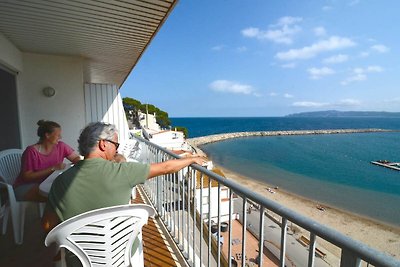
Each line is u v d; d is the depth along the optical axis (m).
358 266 0.72
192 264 2.20
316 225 0.87
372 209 22.19
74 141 4.77
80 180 1.27
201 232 1.93
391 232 17.73
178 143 36.81
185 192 2.49
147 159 4.35
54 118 4.60
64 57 4.62
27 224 2.86
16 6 2.56
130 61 4.98
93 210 1.16
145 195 4.09
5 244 2.44
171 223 2.76
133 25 3.06
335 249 12.19
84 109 4.89
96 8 2.62
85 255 1.23
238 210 11.72
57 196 1.26
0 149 3.48
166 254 2.44
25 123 4.37
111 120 5.67
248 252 8.81
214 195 7.85
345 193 26.84
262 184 29.28
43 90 4.48
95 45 3.94
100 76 6.75
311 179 32.25
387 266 0.60
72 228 1.17
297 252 10.97
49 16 2.81
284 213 1.01
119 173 1.34
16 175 2.95
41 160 2.52
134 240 1.44
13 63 3.82
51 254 2.29
